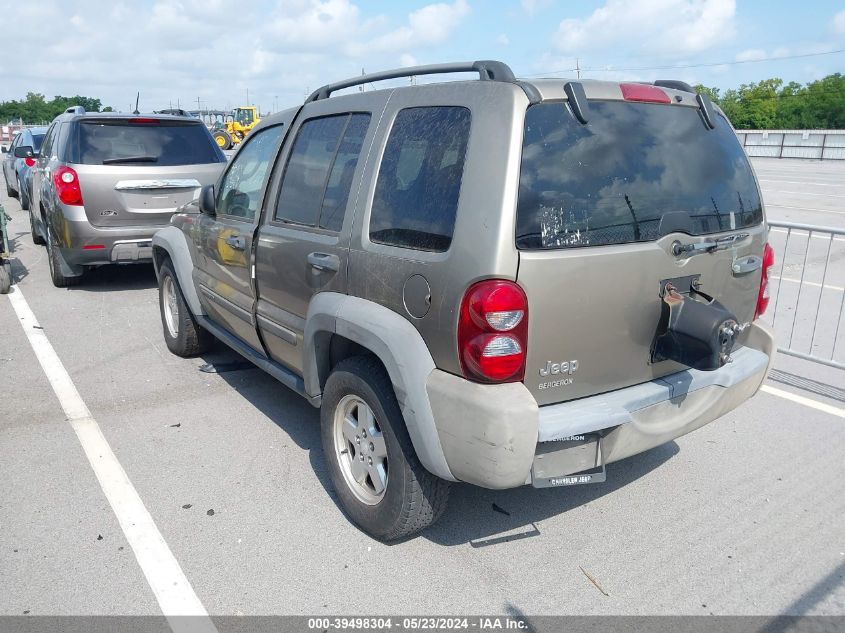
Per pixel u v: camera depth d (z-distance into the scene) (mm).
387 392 3145
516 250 2662
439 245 2865
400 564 3248
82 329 6840
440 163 2963
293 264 3803
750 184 3592
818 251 11070
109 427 4664
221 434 4566
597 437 2936
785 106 74500
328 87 4016
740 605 2984
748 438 4566
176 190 7930
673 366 3258
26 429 4625
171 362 5910
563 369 2855
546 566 3246
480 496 3855
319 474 4062
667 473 4117
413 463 3098
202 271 5230
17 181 15828
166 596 3021
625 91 3080
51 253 8344
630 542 3438
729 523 3602
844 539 3455
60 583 3098
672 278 3090
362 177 3379
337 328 3336
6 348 6262
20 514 3629
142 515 3627
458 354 2771
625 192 2963
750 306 3648
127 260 7855
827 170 28078
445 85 3102
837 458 4285
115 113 8164
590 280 2809
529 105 2785
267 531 3498
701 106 3398
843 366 5406
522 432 2666
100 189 7547
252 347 4727
